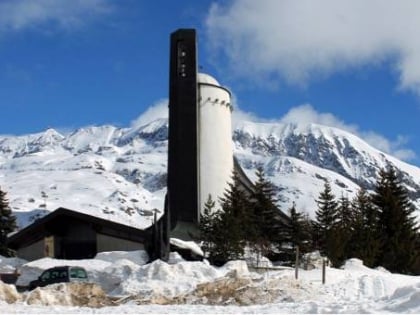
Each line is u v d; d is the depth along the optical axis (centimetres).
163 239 5194
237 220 5750
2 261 5494
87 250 5962
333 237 6081
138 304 2928
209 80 8044
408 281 3966
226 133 8088
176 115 7569
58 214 5975
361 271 4872
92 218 5888
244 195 6681
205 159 7744
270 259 6266
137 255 5159
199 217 7256
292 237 6419
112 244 5859
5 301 2761
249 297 3022
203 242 5916
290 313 2088
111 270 4238
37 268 4738
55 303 2850
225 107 8144
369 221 6619
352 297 3152
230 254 5528
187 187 7362
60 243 6078
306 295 3103
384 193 6806
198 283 3625
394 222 6644
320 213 7012
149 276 3788
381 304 2211
